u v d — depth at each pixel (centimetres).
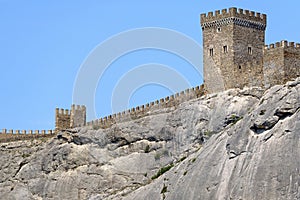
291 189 15900
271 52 18312
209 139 18250
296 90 17012
